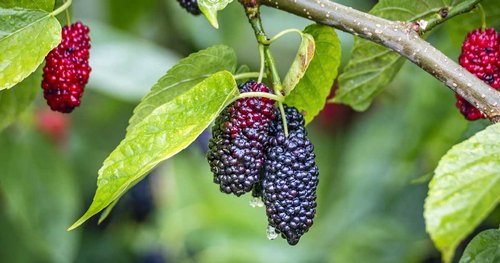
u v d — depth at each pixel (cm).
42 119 50
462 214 29
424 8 35
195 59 34
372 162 51
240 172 32
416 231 50
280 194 32
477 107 32
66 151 50
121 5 51
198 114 31
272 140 32
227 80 31
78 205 51
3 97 37
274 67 33
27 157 47
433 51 33
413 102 46
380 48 36
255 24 33
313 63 34
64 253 47
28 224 47
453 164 30
